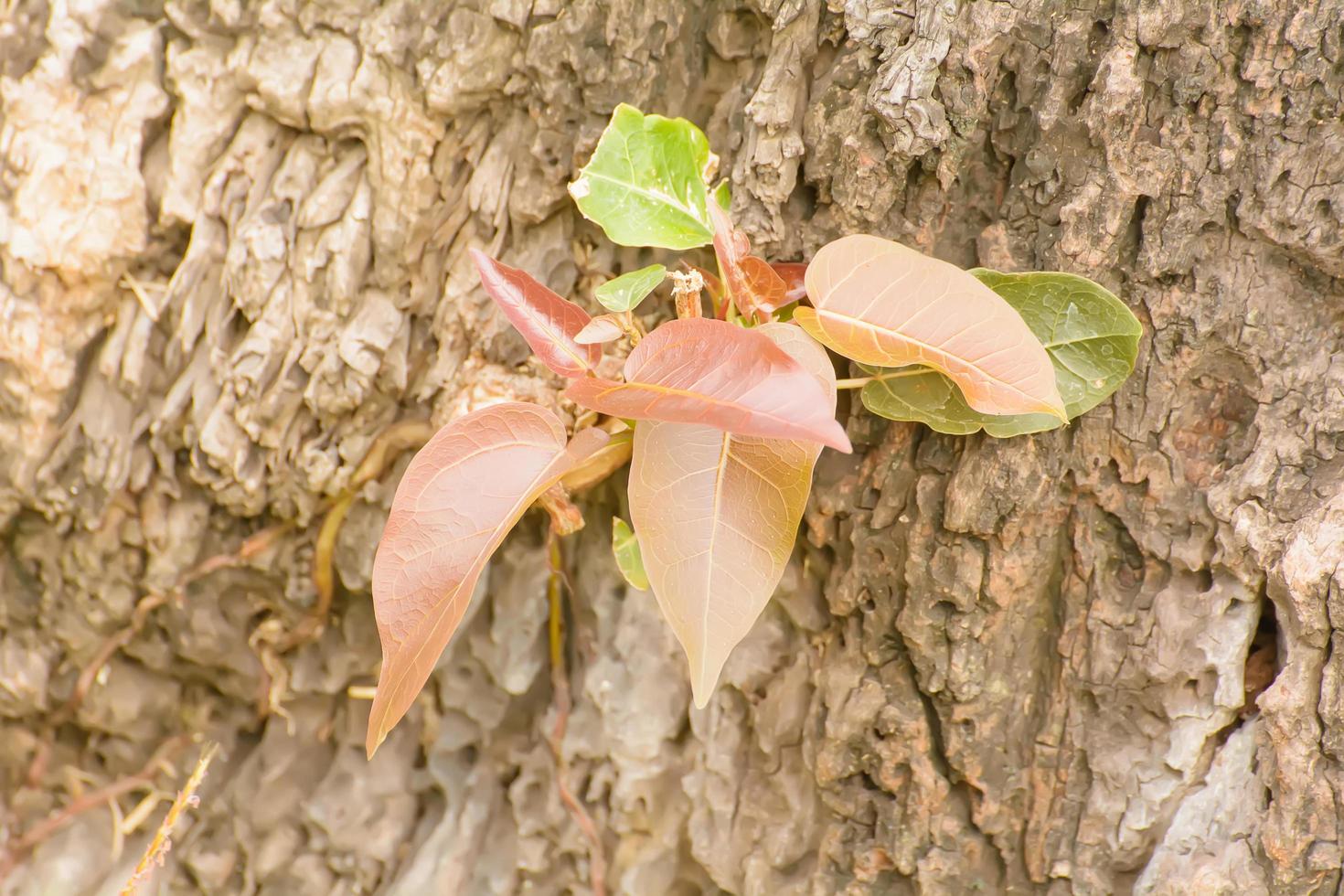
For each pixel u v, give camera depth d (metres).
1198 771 1.22
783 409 1.14
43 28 1.25
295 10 1.24
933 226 1.22
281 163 1.26
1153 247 1.20
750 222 1.23
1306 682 1.19
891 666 1.24
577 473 1.24
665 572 1.18
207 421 1.26
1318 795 1.19
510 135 1.25
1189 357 1.21
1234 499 1.21
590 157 1.24
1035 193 1.21
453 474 1.18
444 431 1.18
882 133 1.21
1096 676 1.23
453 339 1.26
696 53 1.24
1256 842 1.20
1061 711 1.23
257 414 1.26
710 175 1.22
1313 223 1.19
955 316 1.18
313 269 1.25
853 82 1.21
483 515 1.18
